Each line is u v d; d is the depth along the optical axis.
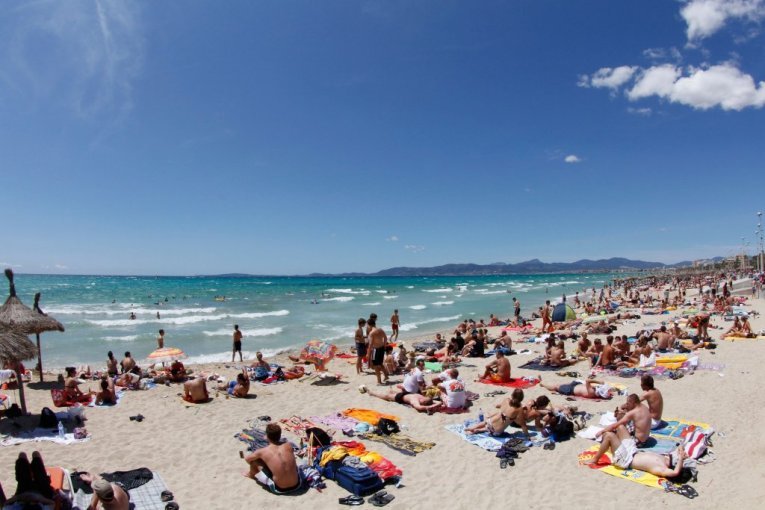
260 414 10.88
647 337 17.50
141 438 9.30
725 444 8.53
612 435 7.93
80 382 13.89
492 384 13.29
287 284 120.38
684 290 49.16
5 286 90.12
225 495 7.01
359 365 15.19
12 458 8.19
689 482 7.12
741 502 6.46
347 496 6.97
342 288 94.94
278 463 7.15
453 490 7.16
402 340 25.30
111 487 5.96
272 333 27.77
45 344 23.59
